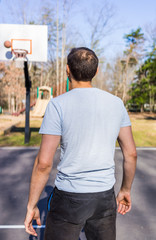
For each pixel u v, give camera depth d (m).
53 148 1.17
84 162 1.16
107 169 1.21
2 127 10.78
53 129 1.16
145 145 8.10
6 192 3.71
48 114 1.18
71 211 1.15
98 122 1.19
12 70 26.94
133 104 43.56
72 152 1.17
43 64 32.88
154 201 3.43
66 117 1.16
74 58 1.25
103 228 1.22
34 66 34.12
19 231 2.54
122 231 2.56
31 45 8.12
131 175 1.35
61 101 1.18
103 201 1.18
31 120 16.45
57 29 26.69
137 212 3.04
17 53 7.91
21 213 2.99
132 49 35.62
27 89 7.84
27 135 7.93
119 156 6.34
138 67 38.50
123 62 40.22
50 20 27.00
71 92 1.22
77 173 1.16
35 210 1.25
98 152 1.18
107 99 1.25
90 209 1.16
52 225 1.19
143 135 10.15
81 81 1.27
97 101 1.22
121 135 1.31
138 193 3.75
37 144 7.76
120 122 1.27
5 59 7.94
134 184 4.17
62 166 1.19
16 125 12.73
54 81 33.91
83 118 1.17
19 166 5.25
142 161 5.93
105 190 1.18
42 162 1.15
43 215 2.87
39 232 2.50
